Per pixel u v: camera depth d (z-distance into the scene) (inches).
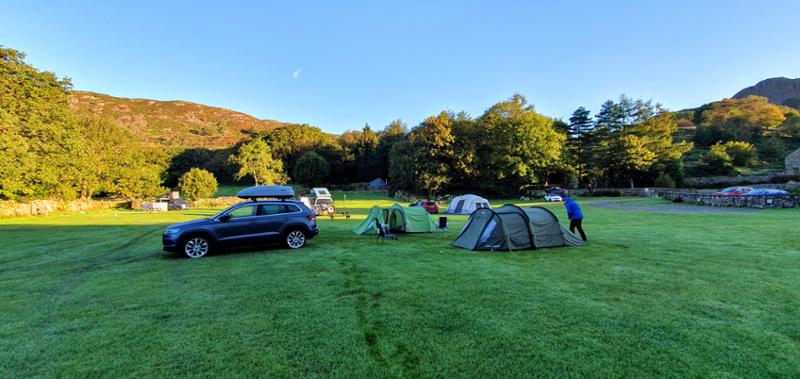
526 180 1952.5
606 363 141.1
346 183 3198.8
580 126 2262.6
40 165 1130.0
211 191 1962.4
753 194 991.0
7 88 1099.3
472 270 303.0
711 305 204.5
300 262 347.3
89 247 468.8
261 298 230.8
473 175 2023.9
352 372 137.7
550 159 1978.3
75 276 299.4
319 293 240.7
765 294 222.7
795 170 1940.2
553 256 358.0
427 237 538.6
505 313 196.9
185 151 3297.2
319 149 3270.2
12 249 456.1
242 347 159.9
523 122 1940.2
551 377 132.3
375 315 197.2
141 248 455.2
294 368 141.3
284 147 3334.2
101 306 218.8
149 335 174.1
